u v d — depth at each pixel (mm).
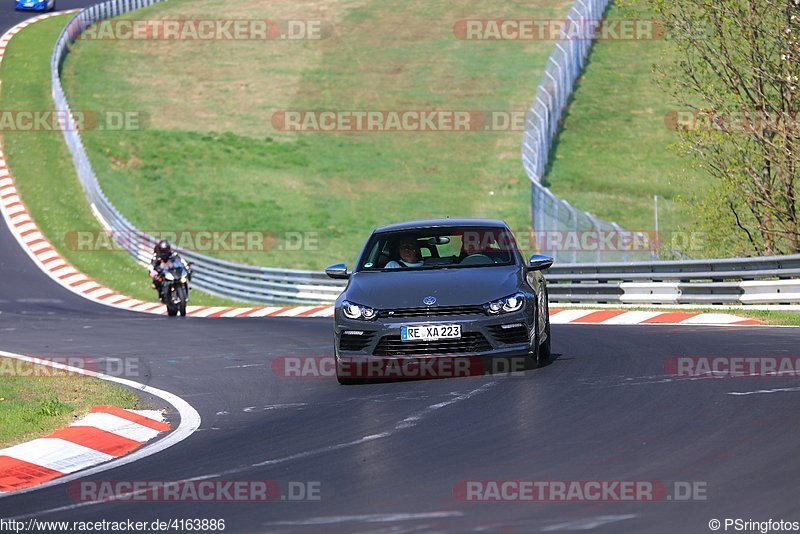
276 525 20203
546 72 180375
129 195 163125
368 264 41594
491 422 29516
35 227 139250
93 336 67250
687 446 24719
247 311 94062
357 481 23578
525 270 40594
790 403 29016
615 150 174625
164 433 33844
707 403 29969
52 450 30984
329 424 31672
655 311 62938
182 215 156250
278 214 157625
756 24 72125
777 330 47406
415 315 37750
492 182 168500
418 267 40969
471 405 32469
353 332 38125
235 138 189625
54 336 68000
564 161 169875
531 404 31812
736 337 45312
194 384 44125
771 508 19266
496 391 34688
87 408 37344
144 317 85562
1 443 31609
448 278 39094
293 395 38906
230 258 138375
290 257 139750
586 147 175750
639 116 189000
